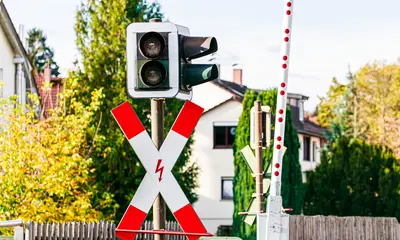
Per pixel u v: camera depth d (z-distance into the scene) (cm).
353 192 4219
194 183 4503
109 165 3678
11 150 2739
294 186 4034
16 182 2697
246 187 4038
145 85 948
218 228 5616
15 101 2869
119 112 962
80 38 3881
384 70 8681
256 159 1811
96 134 3525
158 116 967
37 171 2819
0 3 3538
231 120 5631
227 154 5625
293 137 4050
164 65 948
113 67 3869
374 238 3428
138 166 3734
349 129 8194
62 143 2833
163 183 962
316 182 4262
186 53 958
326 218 3438
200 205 5628
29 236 2228
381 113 8562
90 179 3272
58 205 2930
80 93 3816
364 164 4222
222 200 5612
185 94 977
